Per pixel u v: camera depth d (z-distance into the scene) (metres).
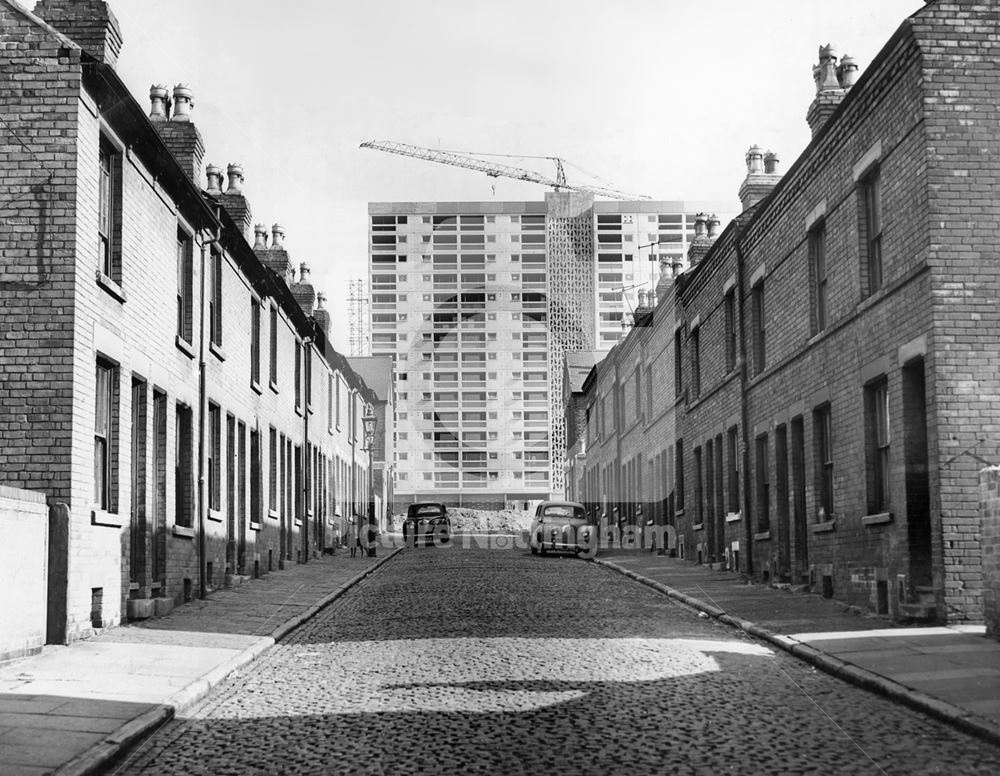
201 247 21.12
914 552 15.53
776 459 22.97
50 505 14.00
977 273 14.84
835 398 18.94
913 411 15.76
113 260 16.39
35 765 7.84
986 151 15.01
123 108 15.94
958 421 14.63
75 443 14.45
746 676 11.84
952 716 9.26
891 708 10.05
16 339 14.41
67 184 14.62
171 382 19.14
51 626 13.95
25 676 11.59
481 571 27.36
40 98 14.70
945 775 7.63
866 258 17.69
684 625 16.67
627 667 12.38
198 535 20.62
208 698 10.92
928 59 15.12
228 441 24.34
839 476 18.72
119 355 16.31
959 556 14.54
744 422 25.34
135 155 17.05
